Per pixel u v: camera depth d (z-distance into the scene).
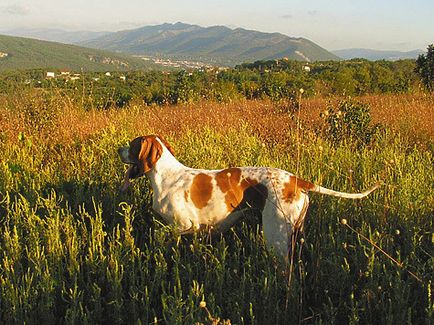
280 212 4.01
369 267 3.55
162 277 3.81
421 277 3.58
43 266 3.83
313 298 3.76
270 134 8.28
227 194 4.25
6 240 4.16
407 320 3.16
